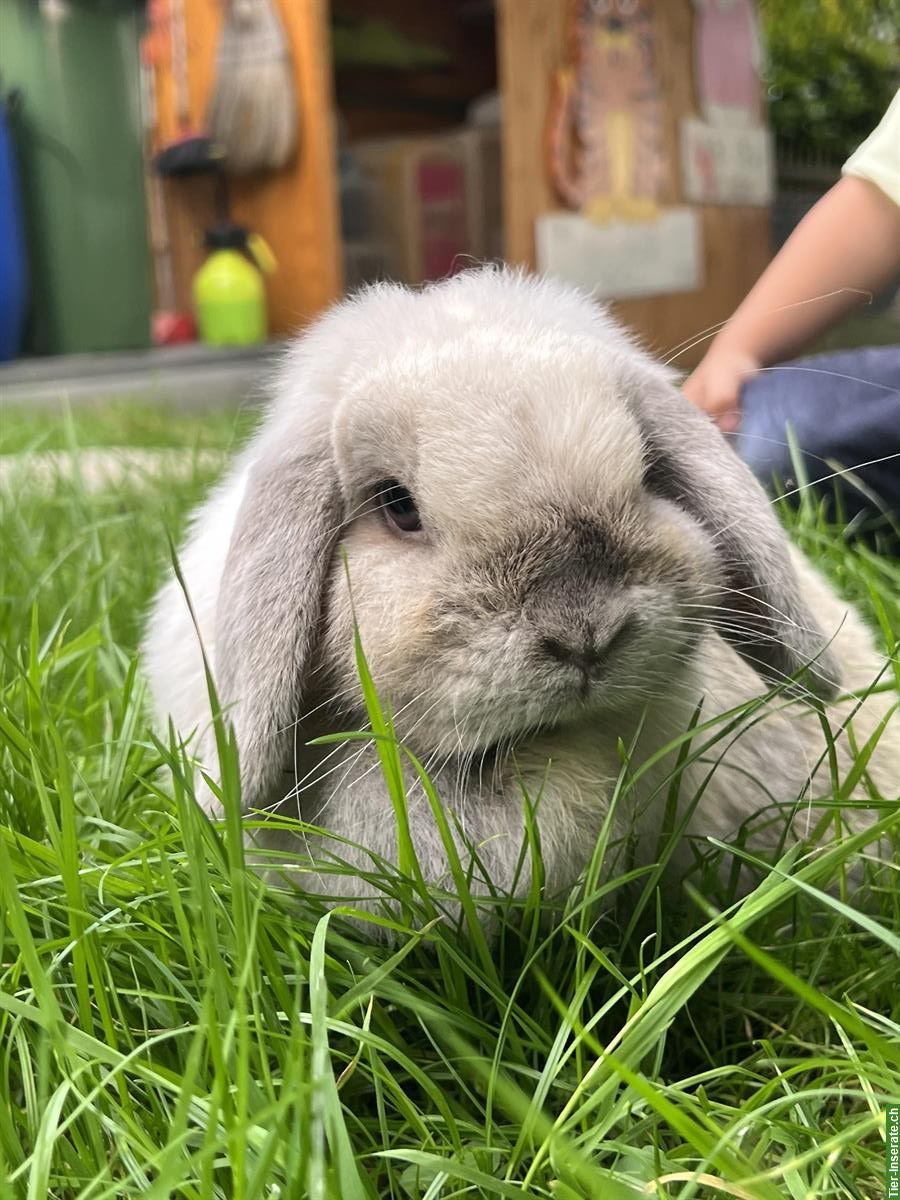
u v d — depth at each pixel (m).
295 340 0.31
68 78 1.24
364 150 1.43
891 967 0.23
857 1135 0.18
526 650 0.22
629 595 0.23
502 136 1.41
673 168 1.45
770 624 0.26
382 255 1.42
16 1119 0.20
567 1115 0.20
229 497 0.32
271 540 0.25
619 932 0.26
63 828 0.21
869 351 0.50
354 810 0.25
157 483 0.62
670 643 0.24
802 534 0.41
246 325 1.35
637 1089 0.17
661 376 0.28
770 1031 0.24
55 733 0.23
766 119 1.69
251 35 1.31
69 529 0.54
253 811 0.24
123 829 0.27
